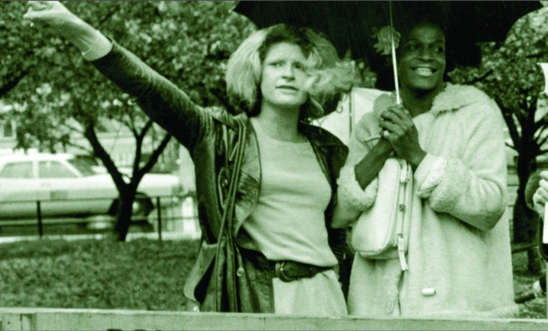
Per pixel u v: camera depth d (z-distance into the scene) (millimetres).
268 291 5574
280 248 5621
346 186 5949
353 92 7824
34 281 18344
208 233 5703
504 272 6086
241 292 5551
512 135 18547
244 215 5586
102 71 5324
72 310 4230
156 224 33031
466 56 6992
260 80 5852
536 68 17266
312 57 5832
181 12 17609
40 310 4254
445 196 5809
